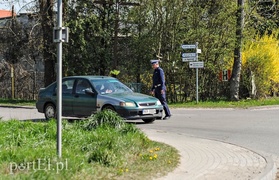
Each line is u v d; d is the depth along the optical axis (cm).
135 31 4425
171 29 4206
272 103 3800
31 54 5025
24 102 4469
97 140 1438
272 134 2036
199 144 1689
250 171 1258
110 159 1195
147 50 4312
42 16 4162
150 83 4366
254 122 2503
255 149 1658
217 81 4344
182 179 1129
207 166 1302
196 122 2502
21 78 5162
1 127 1661
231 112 3184
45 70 4497
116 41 4447
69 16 4312
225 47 4162
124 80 4562
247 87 4322
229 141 1839
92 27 4503
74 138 1462
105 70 4725
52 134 1501
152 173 1161
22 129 1650
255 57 4247
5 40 4972
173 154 1443
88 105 2344
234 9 4088
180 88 4291
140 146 1494
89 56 4634
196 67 3725
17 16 4519
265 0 4384
